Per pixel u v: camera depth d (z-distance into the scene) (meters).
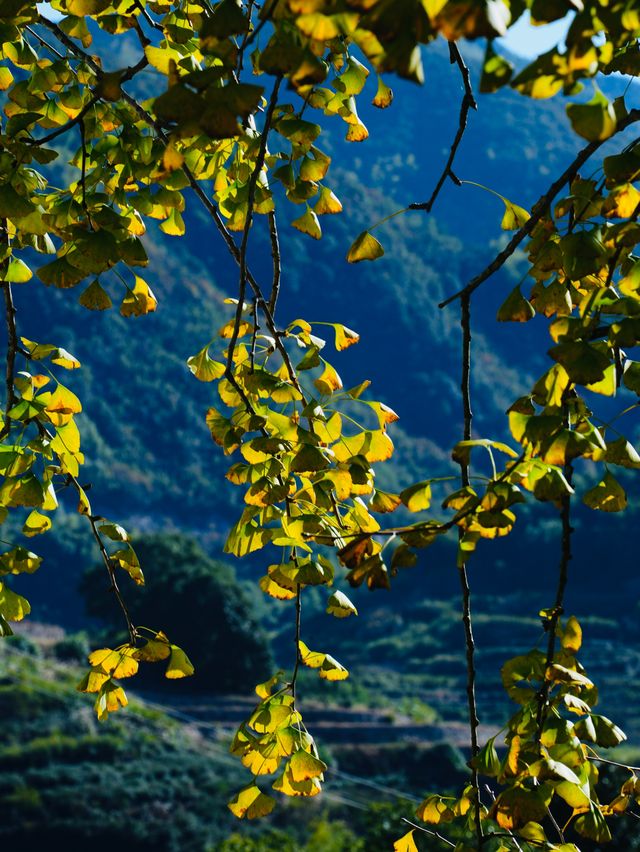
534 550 77.00
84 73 2.66
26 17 2.32
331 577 2.16
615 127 1.29
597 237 1.66
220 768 30.08
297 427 2.13
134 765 29.47
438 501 107.81
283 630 78.75
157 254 123.12
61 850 26.50
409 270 128.12
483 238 150.12
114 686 2.42
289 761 2.20
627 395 100.75
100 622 85.56
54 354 2.45
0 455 2.40
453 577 78.69
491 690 59.38
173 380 115.12
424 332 127.00
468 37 1.12
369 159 159.88
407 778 35.41
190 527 107.19
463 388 1.81
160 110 1.54
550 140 157.38
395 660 69.19
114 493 105.19
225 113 1.53
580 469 78.62
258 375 2.22
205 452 113.00
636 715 51.03
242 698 44.16
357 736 41.62
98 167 2.39
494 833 1.90
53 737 30.42
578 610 72.62
